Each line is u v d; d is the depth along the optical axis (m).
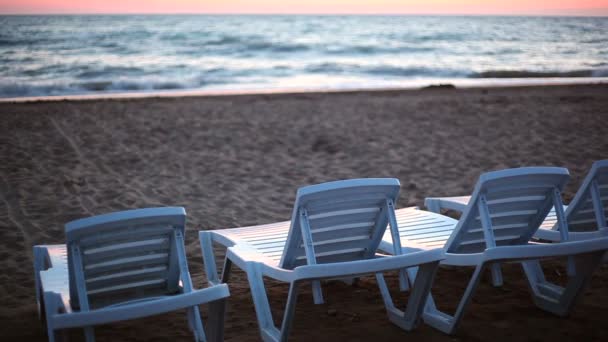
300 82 22.19
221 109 13.45
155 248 3.12
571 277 3.56
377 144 10.17
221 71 25.70
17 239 5.82
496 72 24.95
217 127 11.41
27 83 19.86
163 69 26.06
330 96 16.30
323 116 12.66
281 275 3.19
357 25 70.88
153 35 43.97
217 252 5.51
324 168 8.78
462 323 3.60
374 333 3.49
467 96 15.86
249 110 13.37
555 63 28.91
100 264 3.02
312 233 3.42
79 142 10.03
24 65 26.28
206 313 4.04
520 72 24.88
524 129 11.18
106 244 2.99
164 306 2.73
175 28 54.28
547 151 9.59
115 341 3.55
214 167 8.77
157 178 8.16
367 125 11.69
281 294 4.33
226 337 3.54
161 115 12.52
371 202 3.47
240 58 32.06
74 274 2.90
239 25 65.88
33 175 8.14
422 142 10.30
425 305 3.63
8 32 42.00
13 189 7.51
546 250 3.13
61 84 19.73
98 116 12.28
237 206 7.07
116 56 31.41
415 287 3.41
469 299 3.30
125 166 8.72
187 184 7.93
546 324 3.56
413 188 7.79
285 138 10.59
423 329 3.52
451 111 13.16
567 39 42.50
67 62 27.86
